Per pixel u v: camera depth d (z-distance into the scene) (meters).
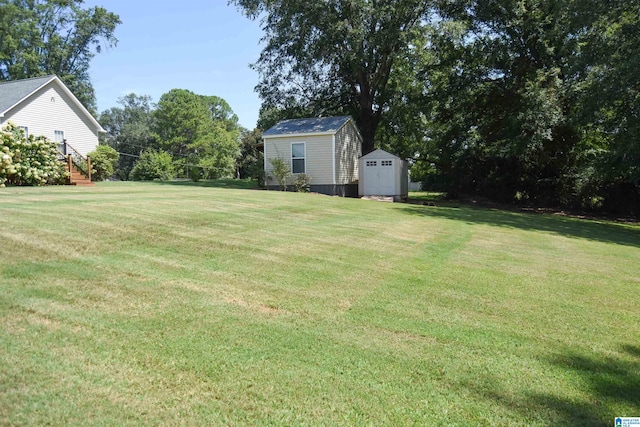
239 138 64.19
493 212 17.45
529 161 22.42
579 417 2.67
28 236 5.54
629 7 15.67
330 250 6.68
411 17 22.70
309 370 3.06
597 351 3.65
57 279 4.33
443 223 11.64
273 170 19.89
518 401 2.82
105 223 6.70
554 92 18.91
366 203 15.23
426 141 28.77
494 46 22.02
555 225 14.33
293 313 4.09
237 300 4.30
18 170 13.37
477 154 24.38
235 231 7.30
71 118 22.48
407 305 4.52
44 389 2.59
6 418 2.31
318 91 27.25
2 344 3.04
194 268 5.15
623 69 14.95
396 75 27.30
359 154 23.81
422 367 3.21
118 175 55.31
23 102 20.02
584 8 16.28
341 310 4.25
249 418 2.48
